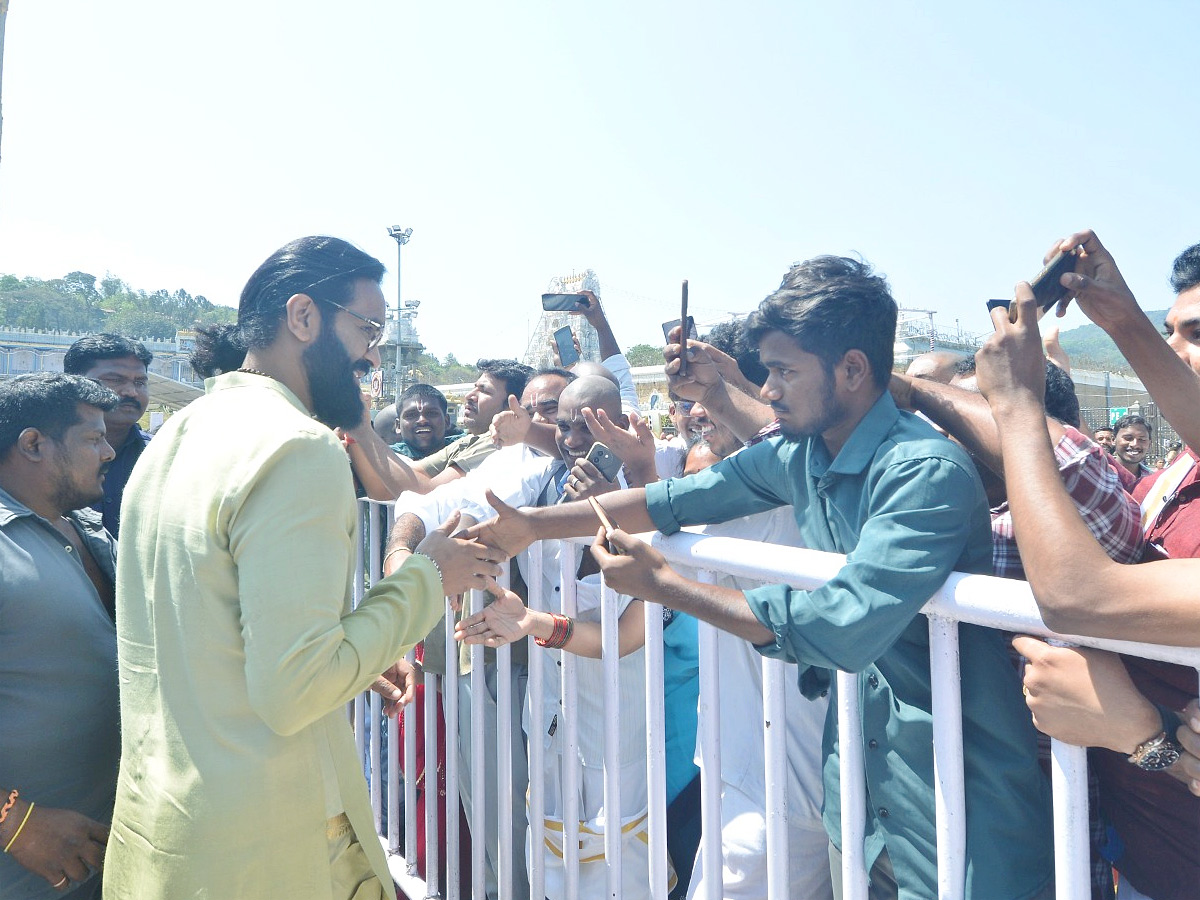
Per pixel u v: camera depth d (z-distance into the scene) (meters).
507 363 5.24
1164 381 1.64
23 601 2.00
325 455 1.53
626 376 4.78
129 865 1.63
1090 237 1.65
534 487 2.72
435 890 2.80
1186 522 1.52
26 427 2.19
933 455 1.37
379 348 1.86
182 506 1.56
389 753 3.09
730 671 2.19
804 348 1.50
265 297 1.76
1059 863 1.17
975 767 1.38
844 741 1.45
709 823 1.69
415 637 1.69
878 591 1.29
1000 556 1.66
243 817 1.51
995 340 1.28
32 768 2.00
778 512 2.14
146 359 3.87
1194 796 1.25
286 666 1.42
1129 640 1.04
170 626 1.57
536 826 2.24
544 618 2.12
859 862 1.45
